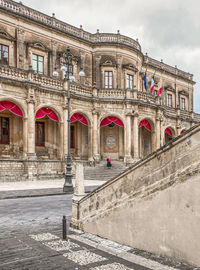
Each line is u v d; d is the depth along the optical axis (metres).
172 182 5.31
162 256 5.51
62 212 11.38
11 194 16.11
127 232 6.47
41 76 26.91
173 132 42.22
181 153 5.19
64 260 5.70
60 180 25.66
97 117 31.31
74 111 29.55
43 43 31.14
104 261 5.62
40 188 19.16
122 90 32.00
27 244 6.84
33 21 29.92
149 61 44.03
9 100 24.84
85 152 34.50
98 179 26.58
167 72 46.62
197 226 4.79
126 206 6.51
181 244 5.10
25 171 25.00
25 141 25.52
